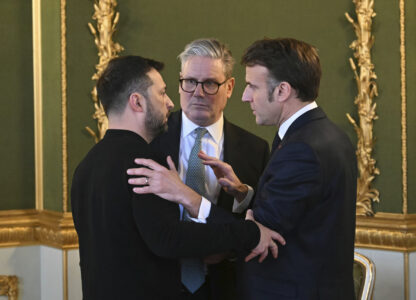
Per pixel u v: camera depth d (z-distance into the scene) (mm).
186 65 2486
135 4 3988
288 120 2076
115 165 1925
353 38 3863
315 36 3955
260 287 2045
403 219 3666
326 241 1963
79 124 3826
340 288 1986
